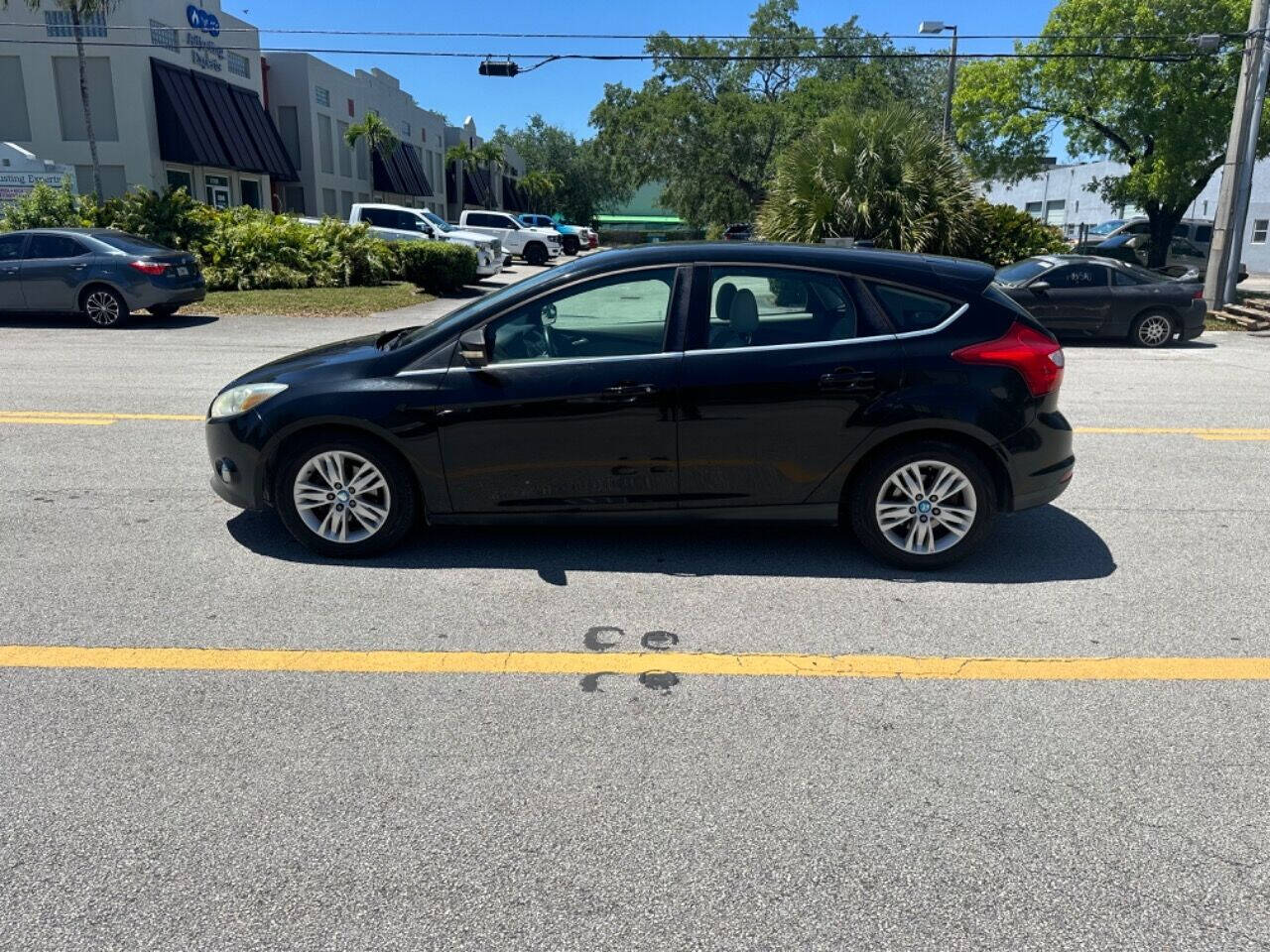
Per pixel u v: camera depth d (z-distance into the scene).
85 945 2.37
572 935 2.41
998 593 4.64
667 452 4.70
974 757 3.23
